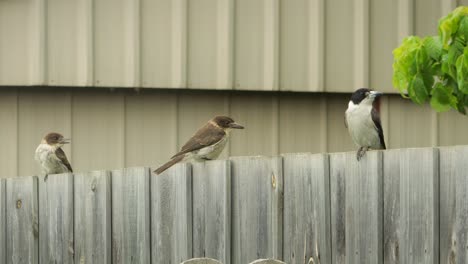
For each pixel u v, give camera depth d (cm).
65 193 1131
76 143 1496
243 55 1456
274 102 1509
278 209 857
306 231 830
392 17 1480
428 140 1504
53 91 1495
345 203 792
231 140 1498
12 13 1434
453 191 692
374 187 761
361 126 1208
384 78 1480
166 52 1446
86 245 1097
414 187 727
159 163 1498
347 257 789
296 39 1466
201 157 1221
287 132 1511
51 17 1435
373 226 762
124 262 1041
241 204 896
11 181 1219
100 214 1073
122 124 1496
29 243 1191
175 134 1501
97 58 1437
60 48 1438
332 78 1468
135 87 1446
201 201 938
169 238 977
